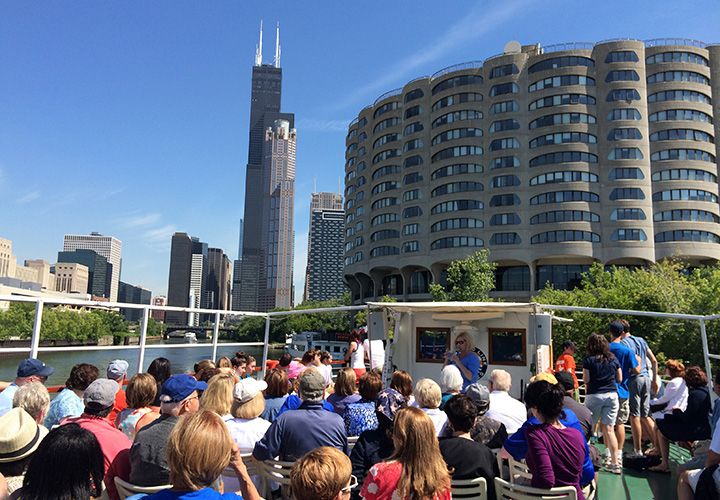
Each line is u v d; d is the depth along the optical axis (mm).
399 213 82438
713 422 4672
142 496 2514
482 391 4582
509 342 8875
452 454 3812
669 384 7426
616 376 6543
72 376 4828
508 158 71000
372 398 5336
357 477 4227
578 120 68250
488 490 3820
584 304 39688
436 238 74875
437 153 77562
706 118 67250
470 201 72812
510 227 69125
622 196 65562
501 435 4578
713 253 63125
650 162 66312
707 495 4102
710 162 66000
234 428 4422
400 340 9625
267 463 4078
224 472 4270
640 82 67688
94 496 3025
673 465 6902
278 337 123562
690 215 64125
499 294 70938
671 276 41031
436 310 8953
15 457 2961
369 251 87688
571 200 66562
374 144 90188
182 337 175625
